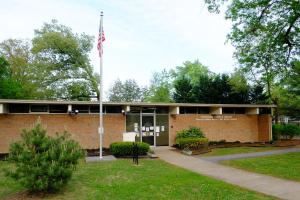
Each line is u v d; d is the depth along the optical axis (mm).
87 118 21688
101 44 18125
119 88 49188
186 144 21156
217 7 21047
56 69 36312
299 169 14117
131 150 18969
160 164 15898
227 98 33062
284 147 23812
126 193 10016
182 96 36750
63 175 10070
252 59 22703
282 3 20047
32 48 35438
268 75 24016
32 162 9789
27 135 10430
